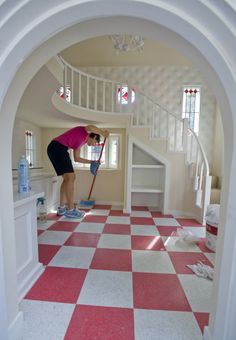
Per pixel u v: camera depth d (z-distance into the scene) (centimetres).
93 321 104
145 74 366
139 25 85
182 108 367
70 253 176
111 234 220
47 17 62
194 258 170
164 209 301
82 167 363
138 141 295
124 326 101
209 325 92
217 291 84
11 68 69
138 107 322
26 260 131
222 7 56
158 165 312
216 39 62
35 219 142
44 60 95
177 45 89
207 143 372
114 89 359
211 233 185
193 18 61
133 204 354
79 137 270
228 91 68
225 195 80
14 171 232
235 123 70
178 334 98
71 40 92
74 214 273
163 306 116
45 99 192
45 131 354
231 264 75
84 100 369
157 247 191
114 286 133
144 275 145
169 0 59
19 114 249
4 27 60
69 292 126
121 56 333
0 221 80
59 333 97
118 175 356
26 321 104
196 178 267
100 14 65
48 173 312
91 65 364
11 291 92
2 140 84
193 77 363
